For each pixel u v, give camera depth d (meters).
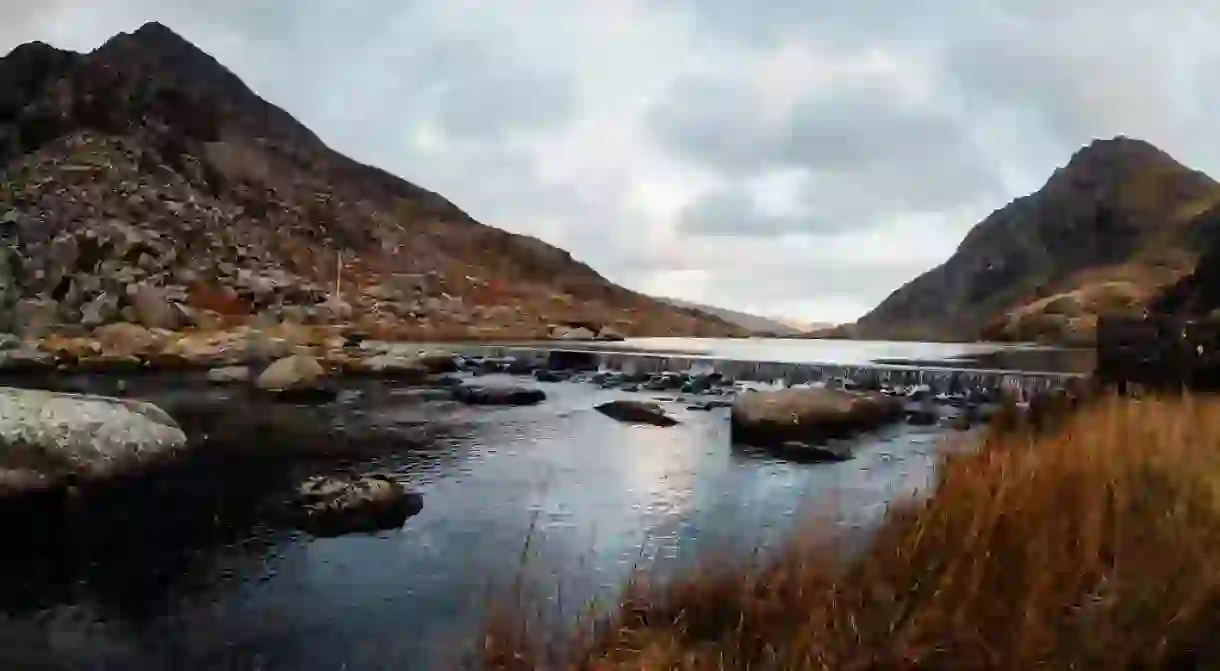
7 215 50.72
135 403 13.68
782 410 17.27
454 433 17.88
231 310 50.75
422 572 8.59
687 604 5.69
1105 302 70.19
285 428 18.17
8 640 7.02
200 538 9.79
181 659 6.60
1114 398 9.81
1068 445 7.58
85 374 28.77
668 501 11.60
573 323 78.50
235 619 7.41
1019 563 4.93
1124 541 5.04
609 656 5.13
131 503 11.26
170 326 42.84
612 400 24.59
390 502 10.86
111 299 42.75
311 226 78.44
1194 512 5.32
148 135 70.69
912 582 5.09
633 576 6.78
